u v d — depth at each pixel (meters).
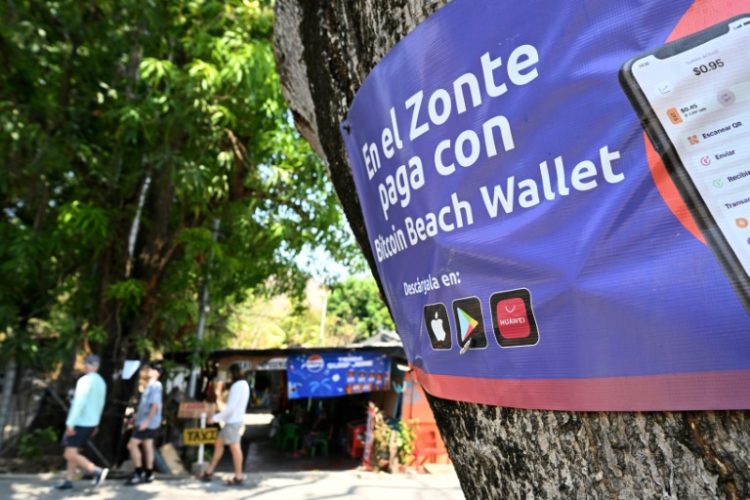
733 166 0.72
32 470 6.37
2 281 6.17
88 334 6.41
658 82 0.79
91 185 6.61
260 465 8.09
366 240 1.68
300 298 8.59
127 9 5.84
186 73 5.60
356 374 8.30
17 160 5.86
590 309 0.85
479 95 1.02
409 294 1.27
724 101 0.73
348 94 1.50
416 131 1.17
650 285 0.79
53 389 7.31
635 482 0.83
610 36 0.84
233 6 6.29
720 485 0.75
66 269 7.14
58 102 6.19
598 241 0.84
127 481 5.97
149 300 7.20
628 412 0.84
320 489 6.20
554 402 0.91
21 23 5.51
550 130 0.91
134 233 7.00
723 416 0.75
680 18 0.77
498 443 1.05
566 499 0.92
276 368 8.13
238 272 7.62
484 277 1.02
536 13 0.93
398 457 7.45
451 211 1.09
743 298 0.71
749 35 0.72
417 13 1.17
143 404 6.18
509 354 0.98
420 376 1.32
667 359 0.77
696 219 0.75
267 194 7.44
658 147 0.79
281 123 6.54
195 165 5.80
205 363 7.94
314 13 1.64
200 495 5.65
